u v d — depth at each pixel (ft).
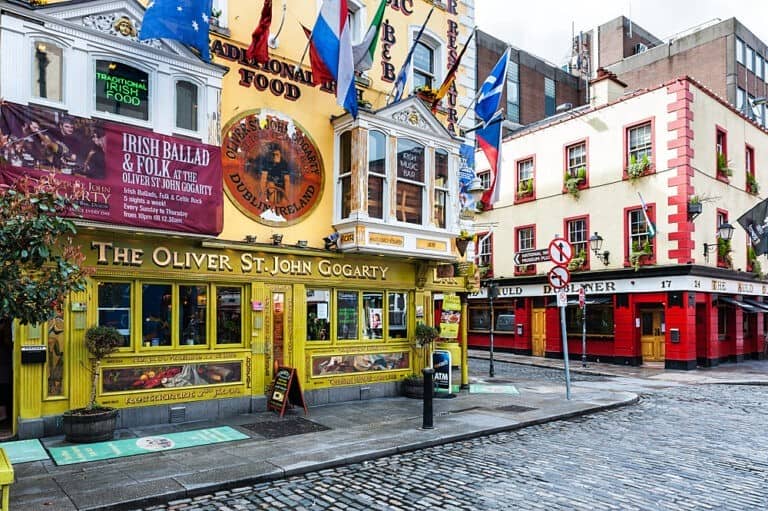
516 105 131.75
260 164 38.29
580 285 81.25
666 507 20.83
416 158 44.19
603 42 146.61
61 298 21.17
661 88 73.51
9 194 19.42
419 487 23.08
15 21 27.94
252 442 29.32
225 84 37.04
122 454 26.63
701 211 69.67
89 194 28.94
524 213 90.38
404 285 46.06
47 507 19.93
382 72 46.26
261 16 37.01
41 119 28.04
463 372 50.31
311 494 22.30
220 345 36.06
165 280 34.06
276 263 38.45
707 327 73.97
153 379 33.09
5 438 28.86
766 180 90.27
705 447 29.91
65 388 30.22
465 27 53.16
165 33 30.68
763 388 54.60
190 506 21.01
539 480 23.98
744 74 122.21
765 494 22.31
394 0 47.55
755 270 83.41
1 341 33.42
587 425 35.81
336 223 41.50
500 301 93.81
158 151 31.55
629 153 77.05
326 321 41.81
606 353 77.82
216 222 33.50
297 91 40.57
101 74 30.66
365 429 32.50
